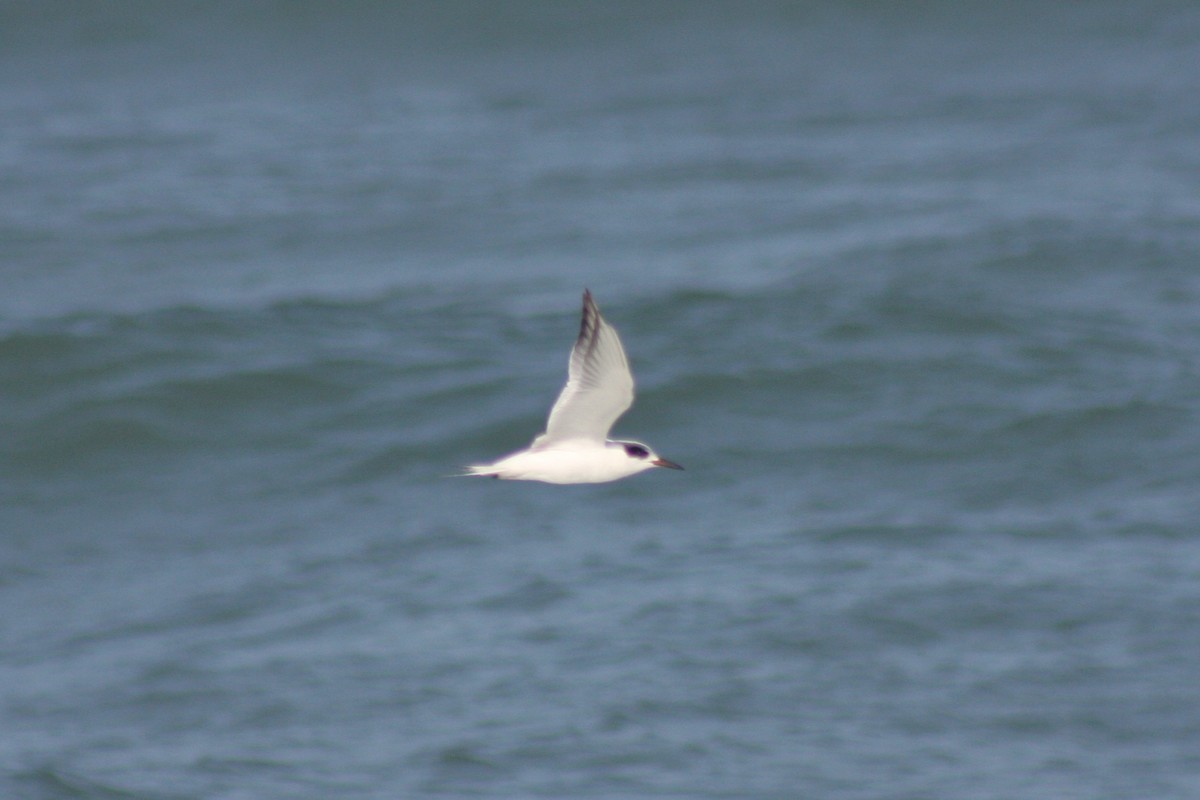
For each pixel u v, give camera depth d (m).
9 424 24.59
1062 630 17.98
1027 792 15.08
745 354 26.77
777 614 18.48
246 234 34.62
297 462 23.73
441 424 24.59
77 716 17.17
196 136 43.25
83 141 42.66
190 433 24.52
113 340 26.75
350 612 19.33
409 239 34.44
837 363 26.36
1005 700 16.67
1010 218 34.19
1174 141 41.38
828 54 50.94
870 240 33.06
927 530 21.02
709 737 16.11
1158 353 27.05
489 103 46.88
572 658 17.77
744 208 36.06
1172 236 32.97
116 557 21.48
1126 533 20.73
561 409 11.23
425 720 16.67
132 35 52.38
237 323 28.06
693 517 21.69
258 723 16.84
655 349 27.16
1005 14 53.41
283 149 41.94
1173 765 15.47
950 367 26.30
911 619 18.30
